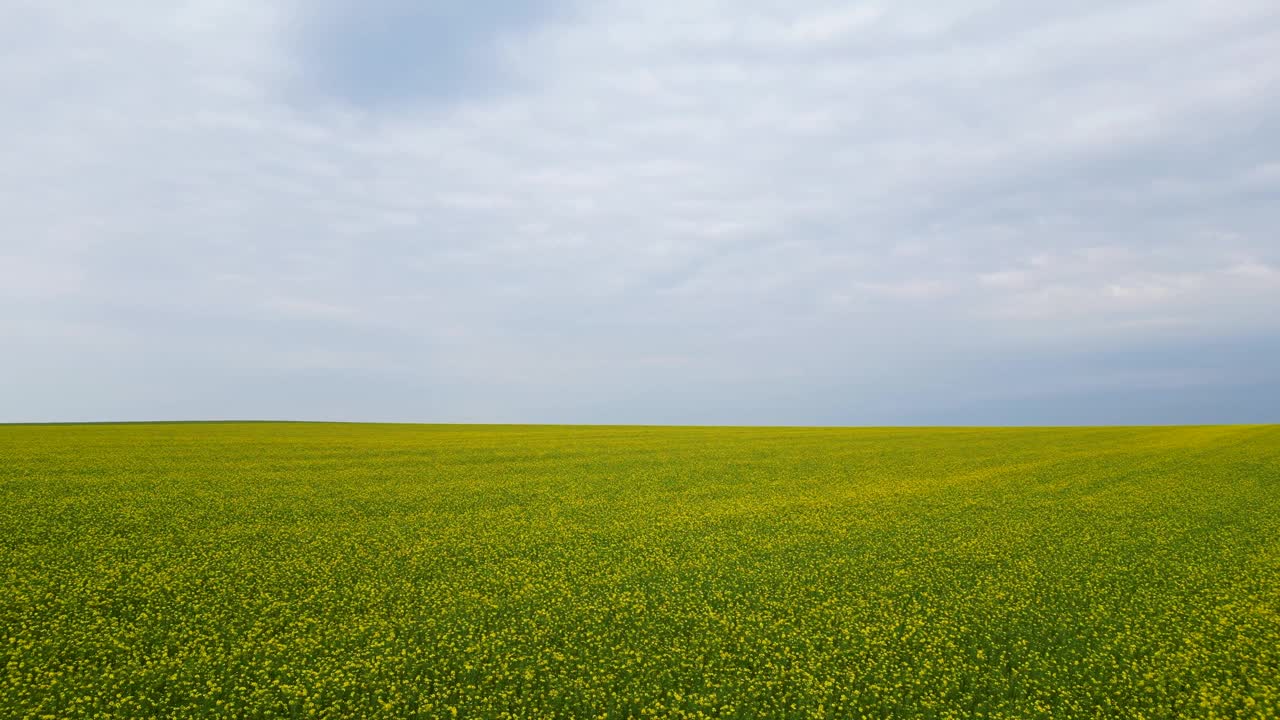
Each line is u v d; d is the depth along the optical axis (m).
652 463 48.03
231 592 19.34
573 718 13.33
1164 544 25.08
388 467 44.47
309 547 24.28
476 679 14.73
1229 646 16.03
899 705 13.75
